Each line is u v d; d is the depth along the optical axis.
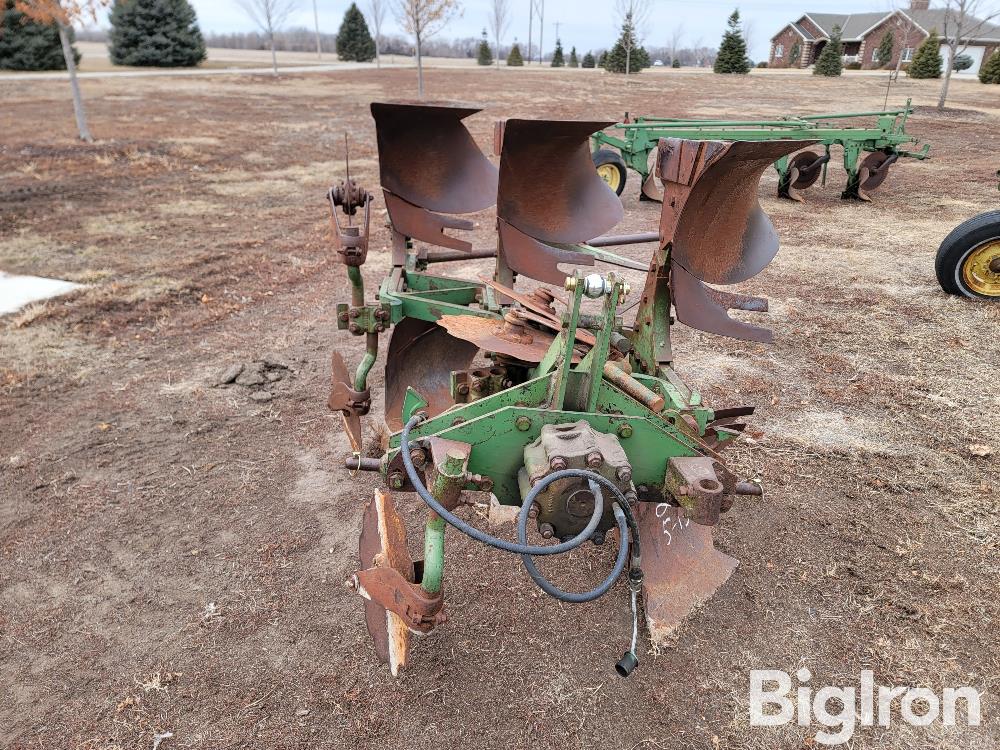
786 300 6.98
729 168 2.69
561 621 3.14
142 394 5.09
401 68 47.56
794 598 3.28
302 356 5.75
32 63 36.47
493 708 2.75
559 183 3.80
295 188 12.30
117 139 15.97
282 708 2.75
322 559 3.52
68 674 2.88
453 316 3.20
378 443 4.45
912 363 5.59
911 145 17.19
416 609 2.38
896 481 4.12
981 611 3.20
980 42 52.84
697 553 3.14
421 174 4.03
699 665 2.94
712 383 5.29
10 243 8.71
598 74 44.59
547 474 2.18
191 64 43.41
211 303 6.91
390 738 2.63
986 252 6.76
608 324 2.34
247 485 4.08
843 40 60.06
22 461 4.26
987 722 2.70
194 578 3.39
